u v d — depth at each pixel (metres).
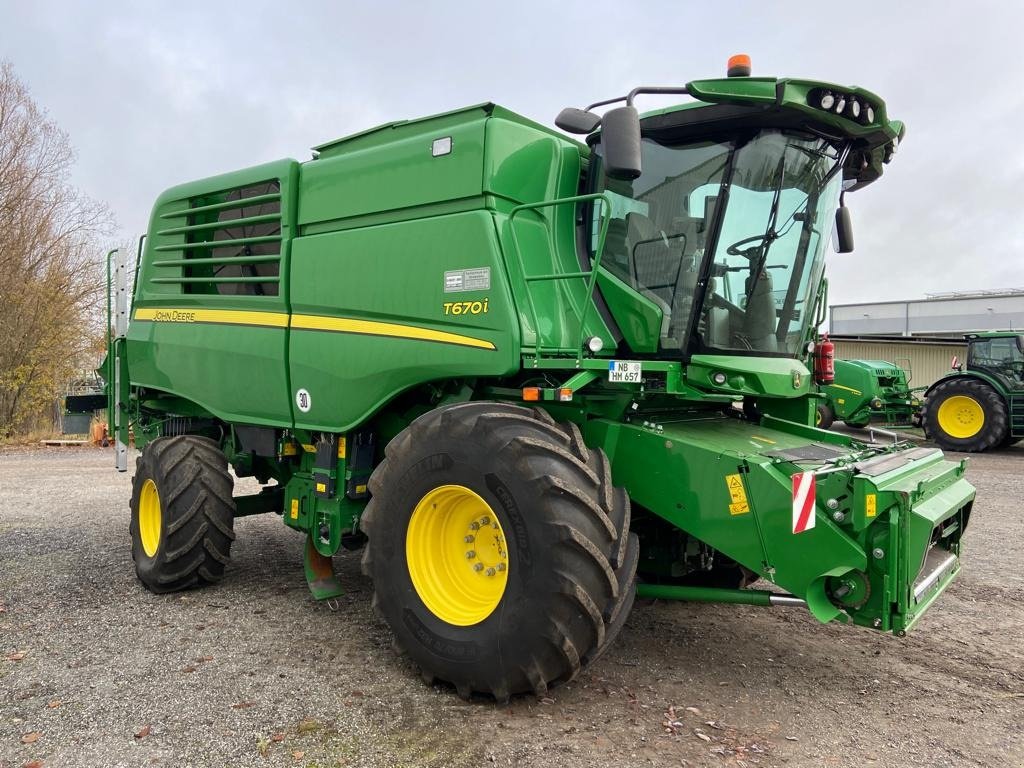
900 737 3.06
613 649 4.00
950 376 14.45
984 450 13.86
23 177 16.52
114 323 6.29
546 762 2.79
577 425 3.75
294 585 5.18
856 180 4.52
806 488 3.09
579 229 4.18
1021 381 13.56
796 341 4.31
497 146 3.76
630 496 3.63
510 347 3.54
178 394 5.45
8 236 16.30
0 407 16.30
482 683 3.23
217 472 5.06
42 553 5.99
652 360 3.87
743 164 3.74
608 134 3.32
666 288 3.83
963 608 4.80
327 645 4.00
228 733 2.99
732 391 3.91
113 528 6.95
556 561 3.00
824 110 3.64
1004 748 2.98
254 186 4.97
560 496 3.05
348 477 4.38
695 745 2.95
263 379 4.75
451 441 3.36
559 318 3.87
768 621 4.52
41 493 9.02
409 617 3.47
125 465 6.29
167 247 5.59
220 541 5.00
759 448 3.64
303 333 4.50
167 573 4.84
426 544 3.53
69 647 3.93
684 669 3.75
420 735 2.99
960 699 3.45
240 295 4.96
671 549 4.16
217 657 3.81
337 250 4.33
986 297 37.47
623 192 3.99
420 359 3.89
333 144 4.61
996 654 4.02
